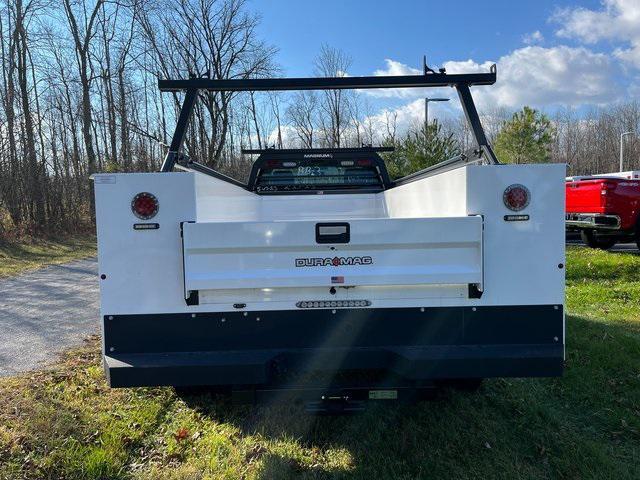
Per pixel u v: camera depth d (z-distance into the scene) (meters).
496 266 2.77
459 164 3.95
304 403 3.03
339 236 2.70
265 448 3.14
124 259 2.75
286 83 3.42
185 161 3.63
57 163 26.17
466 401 3.78
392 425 3.43
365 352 2.77
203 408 3.73
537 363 2.69
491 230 2.75
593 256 11.86
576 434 3.38
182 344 2.79
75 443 3.21
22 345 5.52
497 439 3.27
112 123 28.58
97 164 27.00
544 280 2.78
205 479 2.83
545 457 3.09
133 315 2.77
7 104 22.31
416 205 4.45
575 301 7.74
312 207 6.37
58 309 7.59
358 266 2.72
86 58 27.09
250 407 3.71
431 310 2.79
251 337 2.79
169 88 3.37
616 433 3.46
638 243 12.88
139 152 28.59
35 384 4.21
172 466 3.00
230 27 28.70
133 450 3.19
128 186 2.72
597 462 3.03
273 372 2.78
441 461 3.01
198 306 2.77
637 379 4.32
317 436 3.30
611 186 12.56
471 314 2.79
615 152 62.91
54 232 22.44
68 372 4.55
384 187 6.47
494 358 2.68
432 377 2.67
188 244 2.67
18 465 2.97
